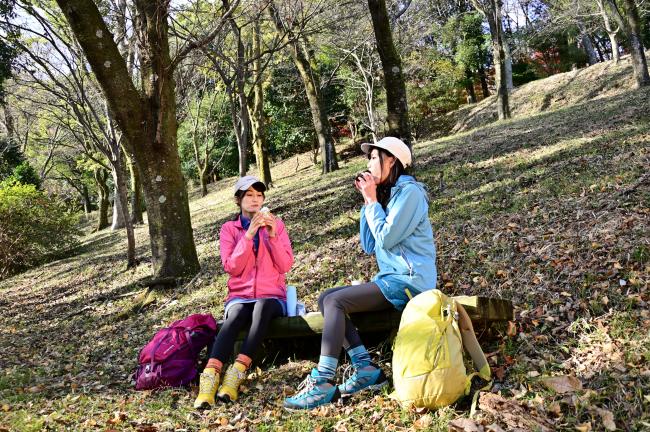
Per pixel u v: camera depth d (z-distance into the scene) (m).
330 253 7.06
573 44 33.19
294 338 4.03
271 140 32.59
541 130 13.72
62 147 28.78
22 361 5.52
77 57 10.53
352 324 3.40
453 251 5.64
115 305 7.77
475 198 7.86
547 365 3.16
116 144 10.83
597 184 6.51
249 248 3.78
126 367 4.59
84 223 37.59
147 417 3.27
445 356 2.86
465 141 15.96
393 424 2.86
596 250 4.48
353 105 27.45
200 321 4.00
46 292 11.44
